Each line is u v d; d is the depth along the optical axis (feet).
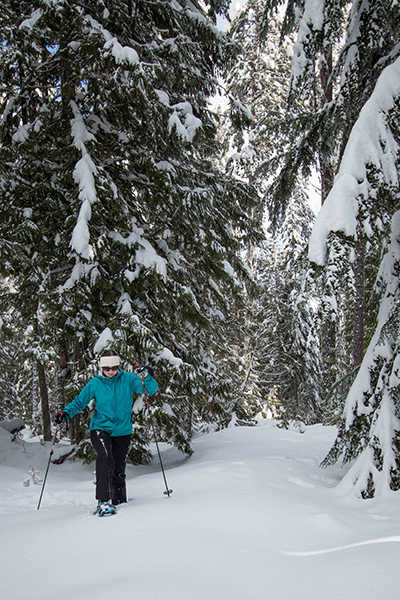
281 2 21.58
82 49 19.36
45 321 20.70
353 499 12.53
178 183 24.08
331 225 12.91
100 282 19.60
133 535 8.52
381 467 12.82
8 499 13.16
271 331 66.44
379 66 16.40
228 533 8.64
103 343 19.13
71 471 19.88
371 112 13.70
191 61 23.41
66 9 20.10
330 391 17.13
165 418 21.59
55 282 22.61
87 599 5.67
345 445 15.20
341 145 18.22
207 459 21.25
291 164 20.75
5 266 18.52
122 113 23.07
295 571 7.02
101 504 10.49
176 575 6.59
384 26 16.16
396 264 14.87
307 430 32.96
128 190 24.27
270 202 21.80
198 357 24.86
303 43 18.01
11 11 20.62
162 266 20.65
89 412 20.26
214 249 24.41
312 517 9.74
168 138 21.99
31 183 21.93
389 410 13.21
